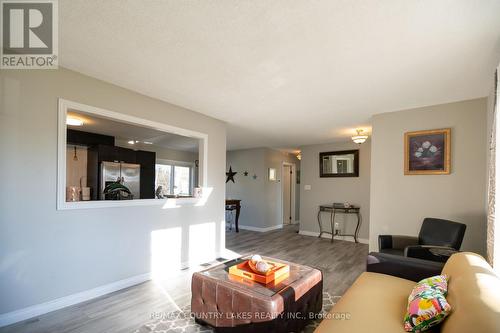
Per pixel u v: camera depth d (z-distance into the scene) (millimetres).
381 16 1639
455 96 3064
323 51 2084
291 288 1932
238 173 7586
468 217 3117
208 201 4012
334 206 5844
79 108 2551
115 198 3297
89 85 2629
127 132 5445
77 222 2539
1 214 2096
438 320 1348
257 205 7125
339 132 5160
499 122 2080
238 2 1538
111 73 2566
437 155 3322
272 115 3982
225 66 2383
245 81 2713
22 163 2201
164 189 7465
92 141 5477
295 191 8484
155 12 1645
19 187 2182
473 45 1950
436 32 1798
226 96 3168
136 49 2111
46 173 2334
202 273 2227
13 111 2166
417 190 3473
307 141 6184
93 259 2650
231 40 1954
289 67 2379
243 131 5125
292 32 1832
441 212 3295
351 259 4254
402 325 1449
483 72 2406
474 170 3104
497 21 1658
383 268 2291
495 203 2113
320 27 1768
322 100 3268
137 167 5898
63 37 1945
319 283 2303
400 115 3639
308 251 4777
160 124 3312
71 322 2188
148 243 3172
